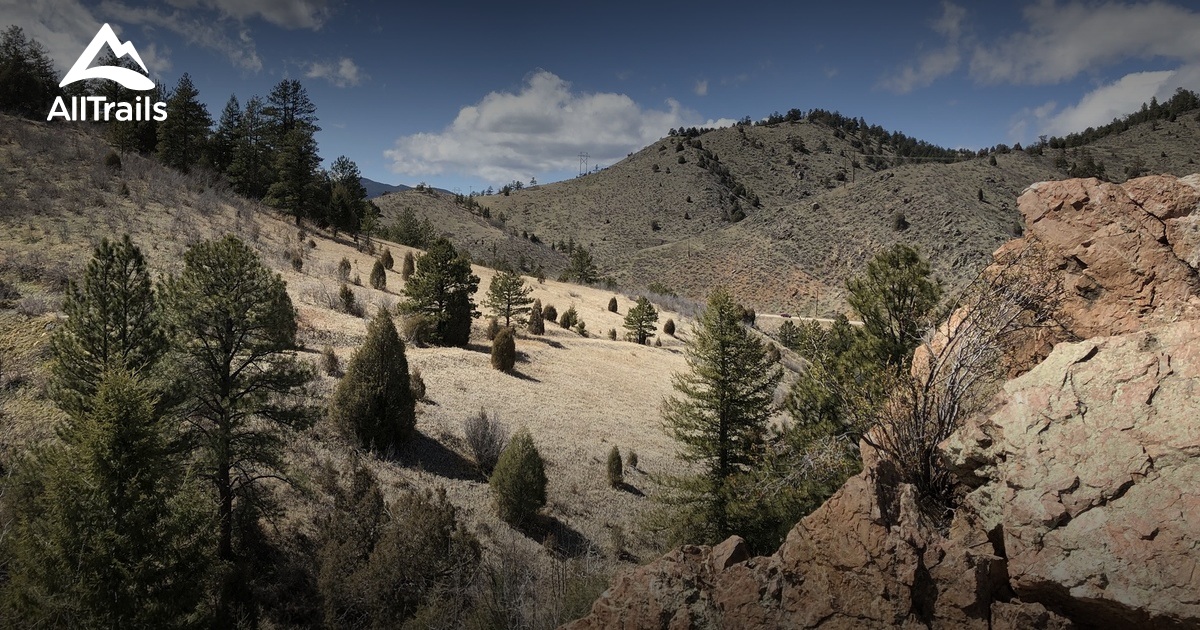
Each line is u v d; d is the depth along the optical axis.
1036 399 5.73
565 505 22.77
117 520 11.71
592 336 56.09
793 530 5.75
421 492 20.84
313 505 19.00
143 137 78.12
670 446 31.52
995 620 4.77
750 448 19.80
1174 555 4.30
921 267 15.99
